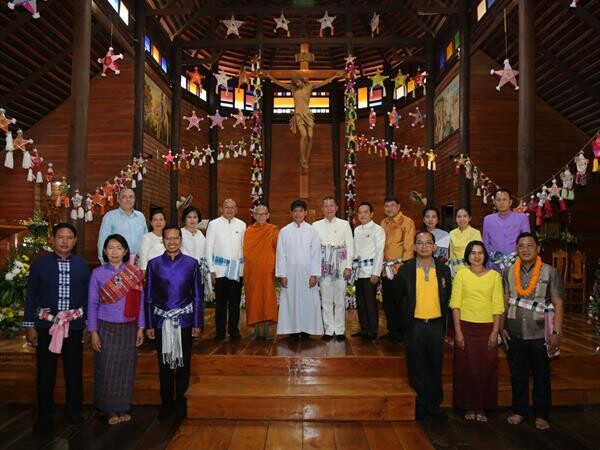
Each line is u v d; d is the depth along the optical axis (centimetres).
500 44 967
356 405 385
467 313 385
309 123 1057
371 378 428
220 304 510
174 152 1226
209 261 506
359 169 1516
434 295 390
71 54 879
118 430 363
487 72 1018
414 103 1377
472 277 384
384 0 1305
